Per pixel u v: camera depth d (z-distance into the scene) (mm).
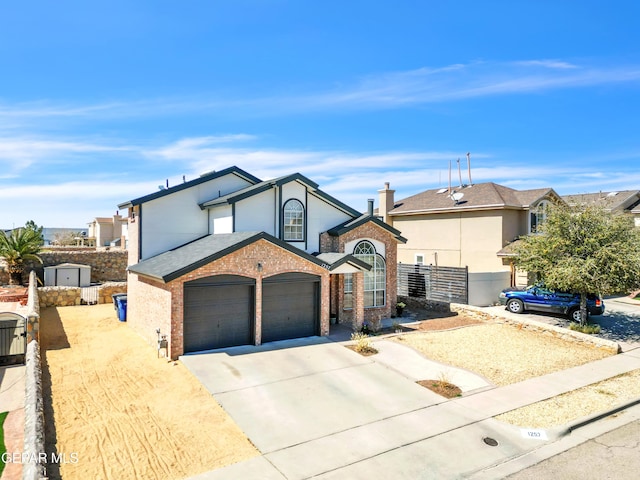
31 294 19328
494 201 25984
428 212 29844
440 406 10344
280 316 15883
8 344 13383
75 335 16672
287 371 12391
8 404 10258
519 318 18234
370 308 20219
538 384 11961
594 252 16562
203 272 13875
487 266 26297
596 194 39656
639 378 12562
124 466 7508
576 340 16094
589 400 10867
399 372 12602
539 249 18172
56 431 8703
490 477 7480
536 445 8625
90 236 69125
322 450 8211
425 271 25234
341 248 19547
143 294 16328
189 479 7172
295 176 18688
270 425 9156
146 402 10203
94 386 11180
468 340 16281
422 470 7625
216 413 9672
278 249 15555
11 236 28609
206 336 14242
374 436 8805
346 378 11984
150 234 18688
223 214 18391
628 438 9039
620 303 25141
